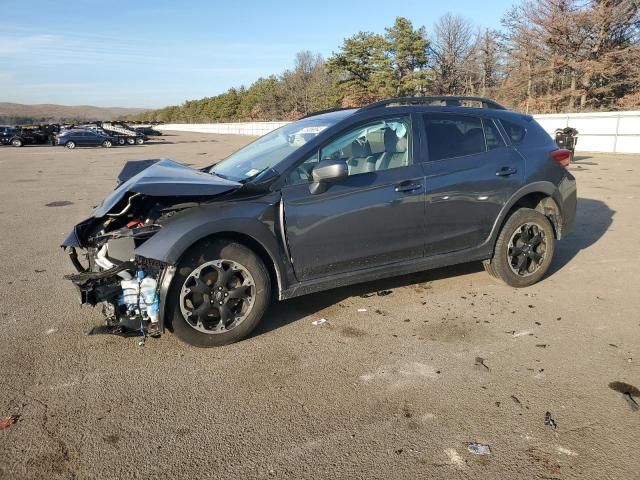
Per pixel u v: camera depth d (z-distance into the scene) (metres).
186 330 3.65
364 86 45.69
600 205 9.15
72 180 14.84
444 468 2.53
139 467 2.56
